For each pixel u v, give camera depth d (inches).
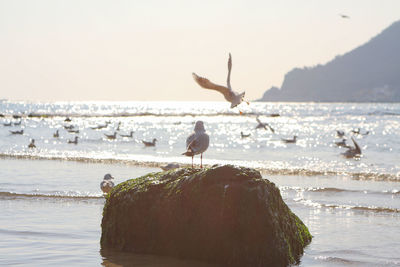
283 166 1147.3
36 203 647.1
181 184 436.1
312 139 2269.9
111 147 1748.3
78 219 557.9
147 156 1378.0
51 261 412.8
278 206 428.8
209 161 1240.2
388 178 936.9
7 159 1212.5
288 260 406.9
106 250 448.1
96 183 826.2
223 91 246.7
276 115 5546.3
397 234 509.4
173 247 431.8
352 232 519.8
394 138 2235.5
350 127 3275.1
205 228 418.0
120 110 7696.9
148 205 446.0
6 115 4972.9
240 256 404.5
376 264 412.2
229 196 407.2
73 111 6860.2
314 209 644.1
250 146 1831.9
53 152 1473.9
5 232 499.8
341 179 927.7
